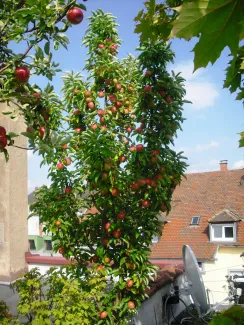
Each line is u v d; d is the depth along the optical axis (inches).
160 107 224.2
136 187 215.9
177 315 383.9
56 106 214.2
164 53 217.3
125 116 251.4
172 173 230.7
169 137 217.6
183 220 848.9
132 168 225.9
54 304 177.0
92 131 209.6
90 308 201.0
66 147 217.3
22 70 106.6
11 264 422.9
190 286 381.7
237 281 463.8
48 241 859.4
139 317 290.2
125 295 225.6
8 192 434.6
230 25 29.6
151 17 57.3
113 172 204.7
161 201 223.5
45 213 225.5
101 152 197.5
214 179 954.1
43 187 232.1
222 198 885.2
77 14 100.1
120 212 217.9
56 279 192.2
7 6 111.4
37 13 99.8
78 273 227.8
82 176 223.3
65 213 227.6
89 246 241.6
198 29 29.9
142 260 213.3
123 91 243.8
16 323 165.2
